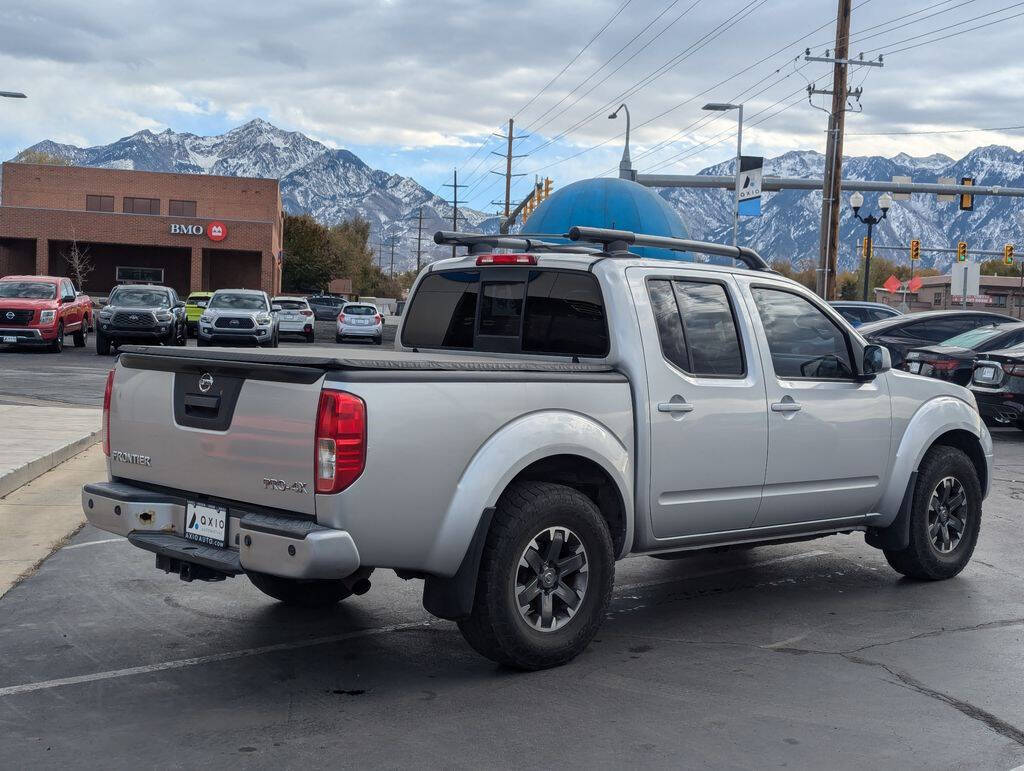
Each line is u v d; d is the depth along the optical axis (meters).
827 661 5.23
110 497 5.07
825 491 6.26
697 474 5.60
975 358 15.61
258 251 64.50
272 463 4.47
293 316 39.28
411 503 4.48
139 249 65.44
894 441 6.61
